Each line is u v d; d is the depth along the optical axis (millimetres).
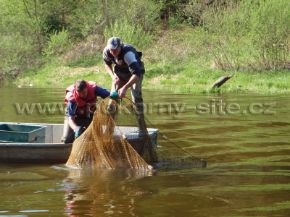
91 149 13938
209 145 16203
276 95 30078
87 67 51094
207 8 48281
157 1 58781
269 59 41281
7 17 58031
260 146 15891
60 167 13852
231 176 12492
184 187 11539
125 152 13727
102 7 57406
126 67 14953
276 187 11469
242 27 43188
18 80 50531
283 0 41125
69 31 60000
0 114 24422
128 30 48688
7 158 14555
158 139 17344
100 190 11352
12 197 10891
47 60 55000
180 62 46625
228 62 42375
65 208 10086
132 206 10156
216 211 9852
